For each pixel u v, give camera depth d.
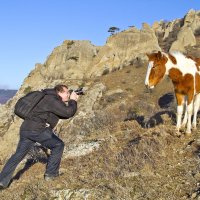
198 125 10.70
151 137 9.68
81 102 49.03
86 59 63.59
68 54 63.41
